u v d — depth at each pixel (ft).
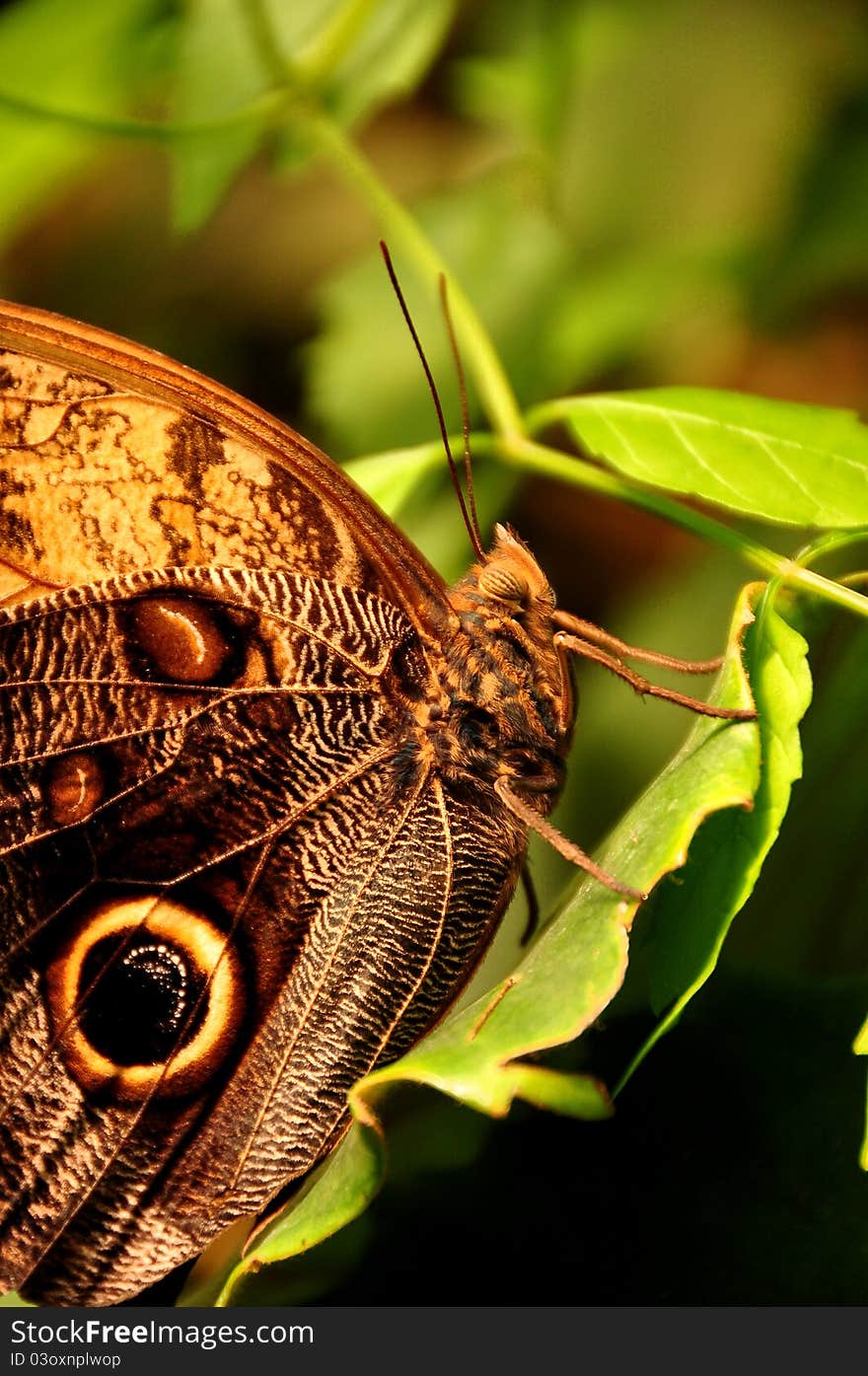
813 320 1.51
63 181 1.48
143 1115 1.24
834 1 1.45
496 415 1.30
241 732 1.25
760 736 1.18
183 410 1.24
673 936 1.18
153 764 1.25
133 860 1.24
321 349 1.46
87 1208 1.24
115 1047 1.24
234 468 1.25
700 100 1.45
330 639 1.26
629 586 1.54
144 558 1.24
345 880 1.26
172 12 1.41
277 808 1.25
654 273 1.45
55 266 1.71
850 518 1.23
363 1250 1.24
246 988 1.25
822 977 1.26
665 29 1.45
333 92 1.40
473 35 1.46
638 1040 1.26
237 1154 1.24
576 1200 1.24
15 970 1.24
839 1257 1.21
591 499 1.55
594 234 1.46
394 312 1.46
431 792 1.26
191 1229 1.24
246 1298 1.24
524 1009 1.17
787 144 1.44
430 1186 1.25
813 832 1.31
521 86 1.45
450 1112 1.26
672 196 1.45
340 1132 1.25
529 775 1.27
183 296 1.70
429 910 1.26
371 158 1.62
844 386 1.52
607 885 1.18
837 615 1.24
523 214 1.46
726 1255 1.22
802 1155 1.23
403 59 1.41
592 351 1.45
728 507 1.24
